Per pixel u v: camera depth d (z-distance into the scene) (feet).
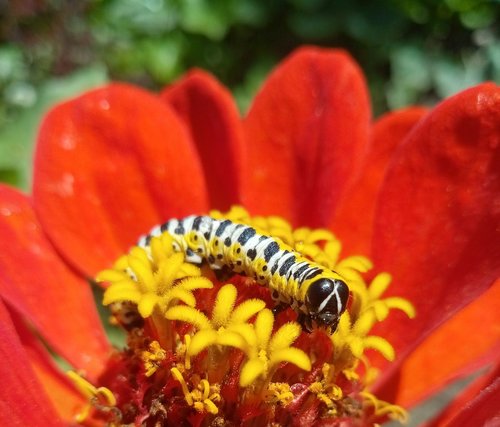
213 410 0.24
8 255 0.26
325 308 0.22
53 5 0.80
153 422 0.25
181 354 0.24
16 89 0.77
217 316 0.24
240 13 0.91
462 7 0.88
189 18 0.91
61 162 0.30
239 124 0.31
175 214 0.31
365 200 0.30
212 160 0.32
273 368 0.24
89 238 0.30
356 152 0.30
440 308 0.27
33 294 0.27
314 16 0.89
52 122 0.30
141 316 0.26
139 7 0.92
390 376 0.28
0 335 0.22
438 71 0.89
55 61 0.80
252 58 0.95
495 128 0.26
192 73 0.33
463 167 0.27
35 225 0.29
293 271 0.23
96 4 0.90
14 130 0.52
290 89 0.31
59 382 0.27
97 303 0.37
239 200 0.31
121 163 0.30
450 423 0.23
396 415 0.26
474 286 0.26
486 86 0.26
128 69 0.92
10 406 0.22
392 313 0.28
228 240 0.25
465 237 0.27
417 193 0.27
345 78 0.31
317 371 0.25
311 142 0.31
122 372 0.27
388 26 0.89
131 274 0.26
